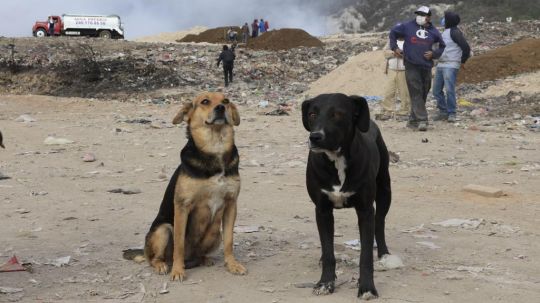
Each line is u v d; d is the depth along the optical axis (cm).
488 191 839
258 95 2409
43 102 2122
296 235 671
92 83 2706
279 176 985
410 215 748
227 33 4828
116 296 492
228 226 556
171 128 1513
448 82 1529
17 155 1170
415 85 1380
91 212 769
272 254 605
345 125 460
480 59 2402
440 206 789
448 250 609
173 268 538
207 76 2856
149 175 1000
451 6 14388
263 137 1368
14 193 870
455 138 1316
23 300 482
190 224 551
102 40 3850
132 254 589
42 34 5284
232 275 543
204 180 529
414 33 1364
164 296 493
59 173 1012
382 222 568
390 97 1612
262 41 3703
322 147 450
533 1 13962
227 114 527
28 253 605
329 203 487
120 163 1100
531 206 783
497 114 1734
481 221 710
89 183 941
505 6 13838
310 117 470
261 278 534
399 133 1377
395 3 15962
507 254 594
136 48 3475
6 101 2111
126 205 805
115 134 1419
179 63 3064
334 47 3491
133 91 2569
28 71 2847
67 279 530
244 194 863
